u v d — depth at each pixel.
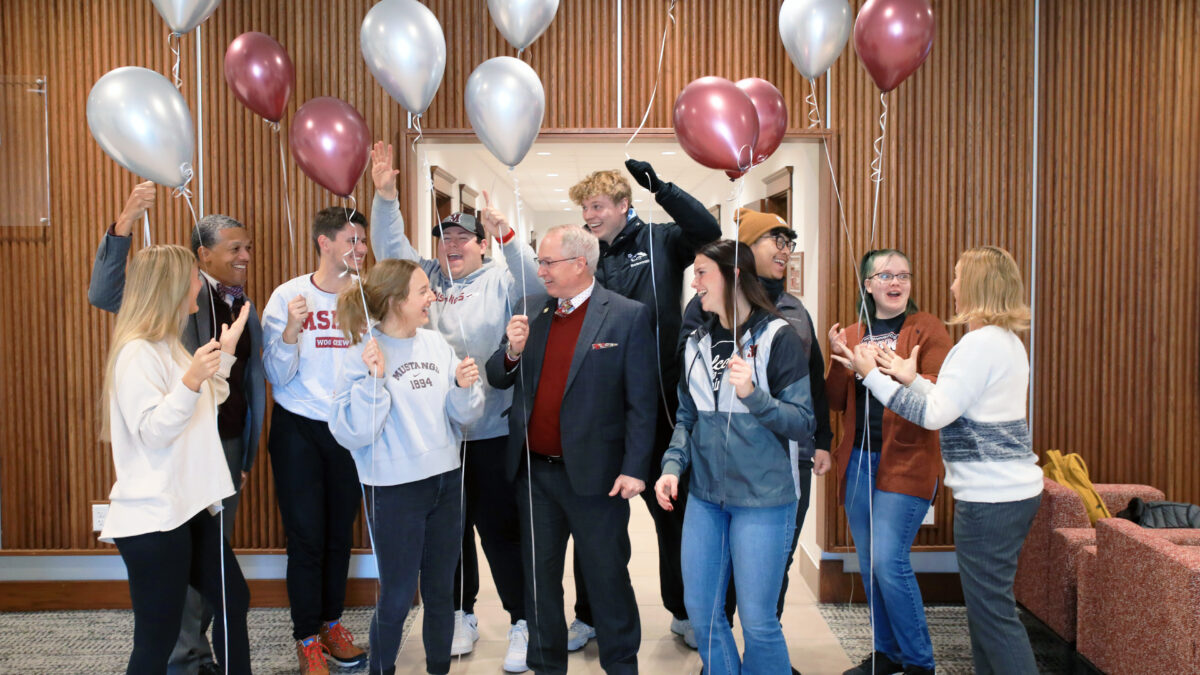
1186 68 3.89
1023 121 3.95
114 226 2.82
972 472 2.53
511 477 2.88
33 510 3.99
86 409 3.97
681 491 3.19
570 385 2.73
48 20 3.87
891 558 2.90
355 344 2.76
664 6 3.91
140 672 2.39
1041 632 3.22
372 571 3.99
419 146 4.05
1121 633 2.69
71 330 3.95
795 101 3.94
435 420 2.81
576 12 3.90
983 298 2.58
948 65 3.94
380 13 2.75
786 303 3.02
